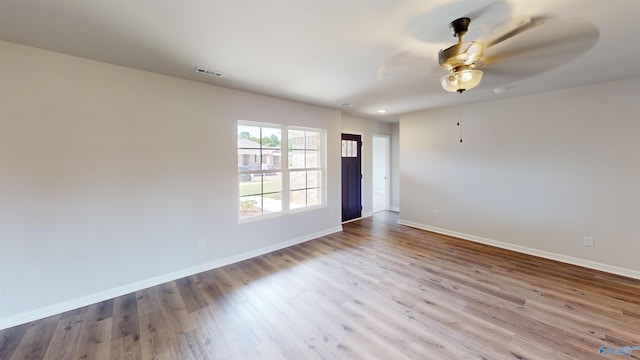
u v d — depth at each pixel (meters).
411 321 2.17
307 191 4.52
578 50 2.17
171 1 1.53
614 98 3.01
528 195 3.69
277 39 2.01
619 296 2.53
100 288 2.54
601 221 3.13
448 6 1.57
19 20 1.76
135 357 1.81
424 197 4.99
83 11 1.64
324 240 4.40
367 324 2.14
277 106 3.87
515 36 1.95
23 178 2.19
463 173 4.40
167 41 2.06
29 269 2.22
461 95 3.65
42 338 2.00
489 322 2.14
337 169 4.89
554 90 3.40
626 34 1.91
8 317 2.14
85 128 2.44
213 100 3.22
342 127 5.44
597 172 3.15
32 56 2.19
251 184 3.72
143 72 2.72
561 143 3.39
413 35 1.94
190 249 3.10
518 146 3.76
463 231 4.45
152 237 2.84
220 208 3.34
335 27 1.83
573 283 2.80
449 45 2.09
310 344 1.92
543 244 3.57
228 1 1.52
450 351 1.83
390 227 5.20
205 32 1.91
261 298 2.56
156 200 2.85
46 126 2.27
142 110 2.73
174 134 2.95
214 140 3.25
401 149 5.35
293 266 3.32
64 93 2.33
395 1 1.51
